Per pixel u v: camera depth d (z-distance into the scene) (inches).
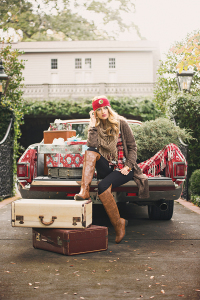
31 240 152.9
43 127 723.4
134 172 148.2
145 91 726.5
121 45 797.2
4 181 275.3
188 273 108.6
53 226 128.8
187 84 302.7
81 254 130.0
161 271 110.5
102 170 144.7
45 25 970.1
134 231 167.3
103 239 133.8
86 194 135.4
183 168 165.0
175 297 90.9
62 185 158.2
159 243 145.1
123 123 143.1
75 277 105.6
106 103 138.4
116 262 119.9
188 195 264.2
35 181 160.4
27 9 939.3
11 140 292.4
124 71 810.2
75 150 159.3
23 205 130.6
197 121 269.6
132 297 91.0
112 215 139.0
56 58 812.6
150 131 195.6
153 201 168.4
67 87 737.6
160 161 176.1
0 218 200.5
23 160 163.9
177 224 183.2
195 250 134.3
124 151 145.3
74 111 663.1
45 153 163.5
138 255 128.1
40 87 732.7
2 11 925.8
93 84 729.0
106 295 92.4
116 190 156.6
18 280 103.3
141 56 807.7
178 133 197.3
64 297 91.1
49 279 104.0
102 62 811.4
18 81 489.4
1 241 150.8
